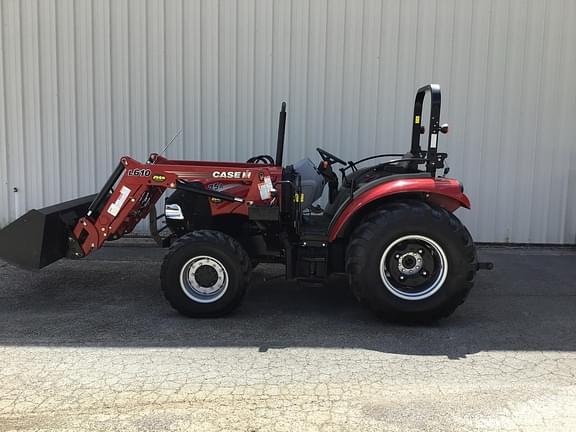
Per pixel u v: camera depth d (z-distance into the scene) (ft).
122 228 15.39
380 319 13.97
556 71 21.56
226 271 13.56
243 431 8.77
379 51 21.45
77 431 8.77
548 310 14.82
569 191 22.21
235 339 12.59
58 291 16.30
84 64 21.91
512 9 21.24
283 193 14.28
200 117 22.02
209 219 14.97
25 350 11.94
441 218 13.00
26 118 22.36
